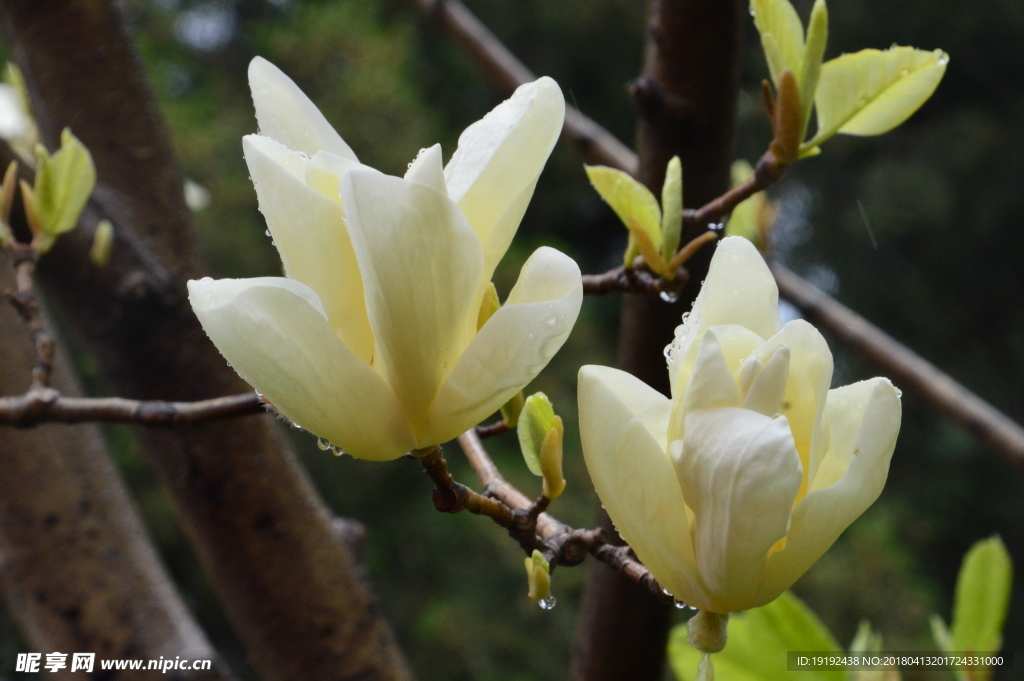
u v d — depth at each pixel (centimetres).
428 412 85
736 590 85
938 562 662
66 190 99
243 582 107
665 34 102
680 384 85
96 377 459
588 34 720
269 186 84
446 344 84
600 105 746
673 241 95
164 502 489
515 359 84
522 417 90
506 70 151
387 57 602
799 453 84
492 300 85
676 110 102
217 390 107
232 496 106
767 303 85
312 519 108
